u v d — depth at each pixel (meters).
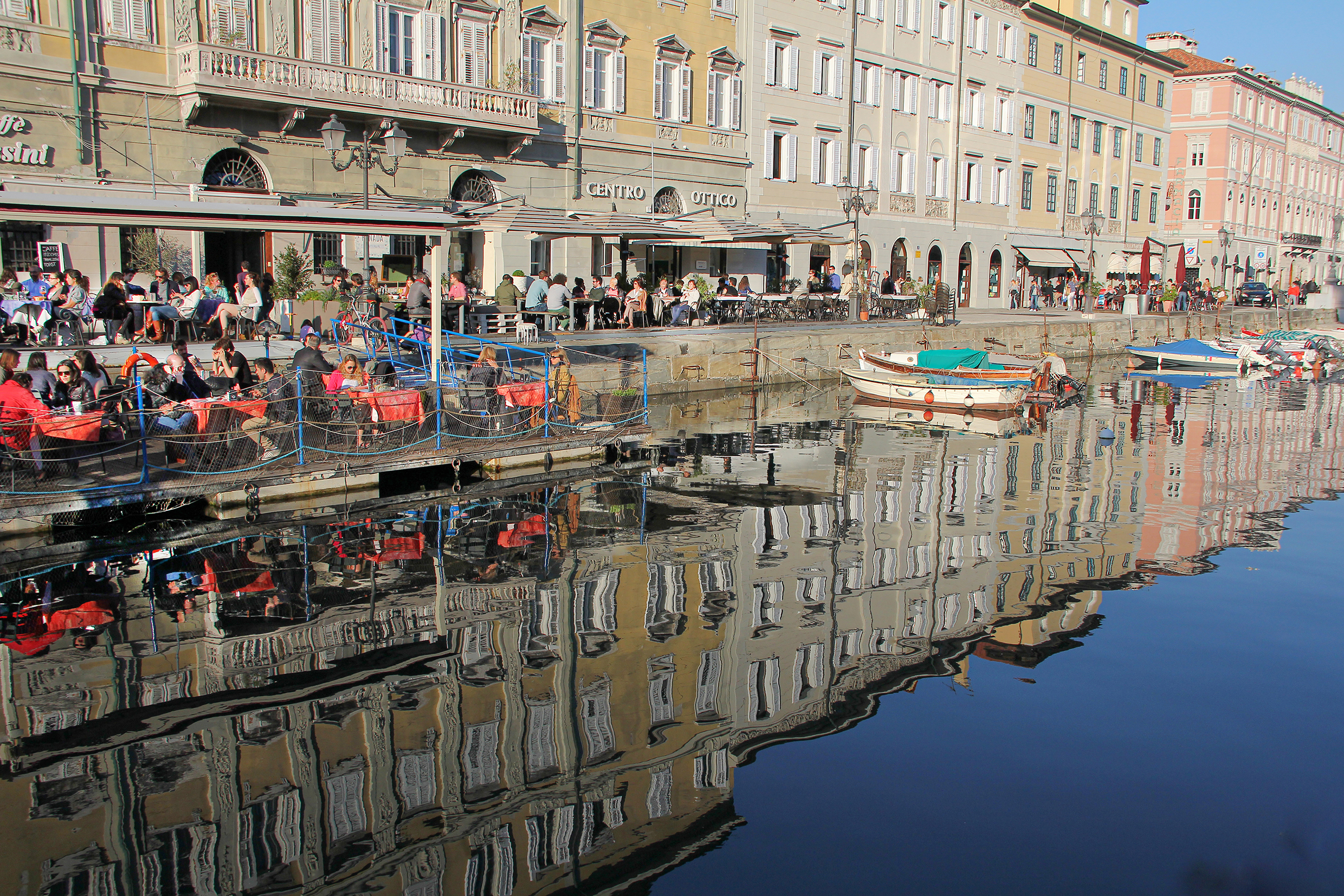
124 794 6.84
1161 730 8.20
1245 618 10.97
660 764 7.39
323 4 26.78
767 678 8.94
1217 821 6.85
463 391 17.83
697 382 29.59
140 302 19.22
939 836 6.58
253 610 10.38
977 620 10.64
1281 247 87.00
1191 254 77.62
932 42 50.03
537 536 13.49
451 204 26.59
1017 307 58.75
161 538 12.78
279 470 14.40
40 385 14.13
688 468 18.70
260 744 7.57
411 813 6.64
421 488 15.92
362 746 7.55
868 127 47.12
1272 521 15.53
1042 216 60.19
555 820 6.63
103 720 7.91
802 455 20.42
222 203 14.51
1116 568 12.78
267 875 5.98
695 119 38.66
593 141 34.69
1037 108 58.38
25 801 6.75
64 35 22.69
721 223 33.09
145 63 24.02
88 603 10.49
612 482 17.11
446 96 28.78
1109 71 64.75
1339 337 46.38
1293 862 6.38
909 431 24.20
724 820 6.70
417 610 10.47
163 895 5.77
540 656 9.31
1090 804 7.04
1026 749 7.81
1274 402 31.70
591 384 25.19
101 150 23.45
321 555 12.27
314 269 25.61
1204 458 21.16
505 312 24.80
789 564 12.48
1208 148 76.81
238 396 14.82
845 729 8.02
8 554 11.78
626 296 31.42
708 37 38.72
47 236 22.56
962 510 15.73
